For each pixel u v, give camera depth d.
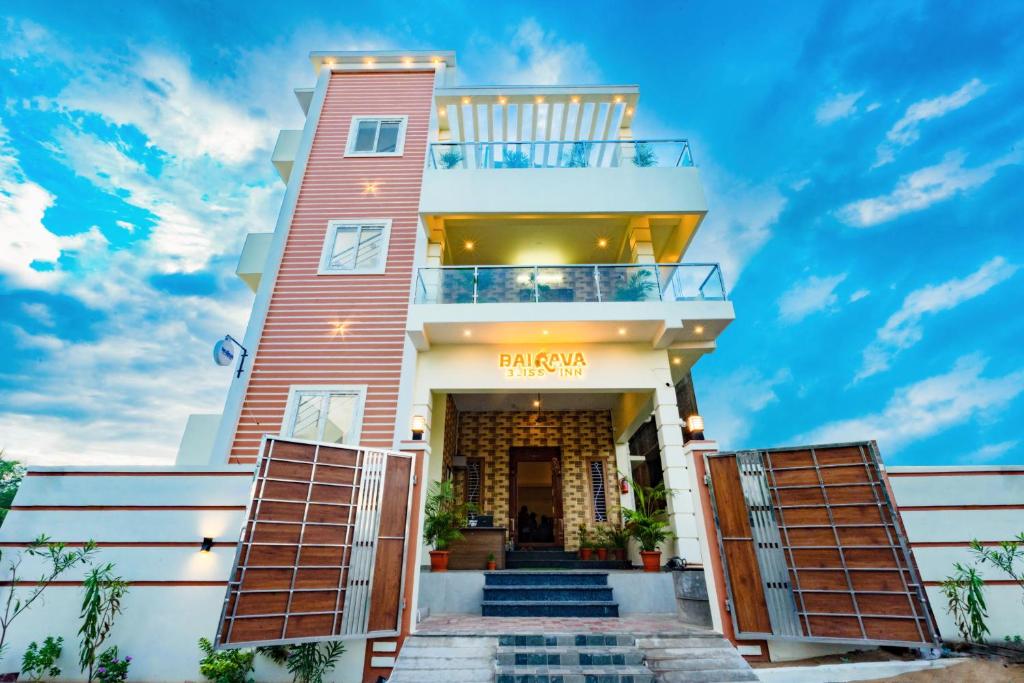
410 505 5.38
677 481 7.59
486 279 8.46
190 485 5.26
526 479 13.21
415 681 4.16
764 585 4.73
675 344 8.66
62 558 4.86
